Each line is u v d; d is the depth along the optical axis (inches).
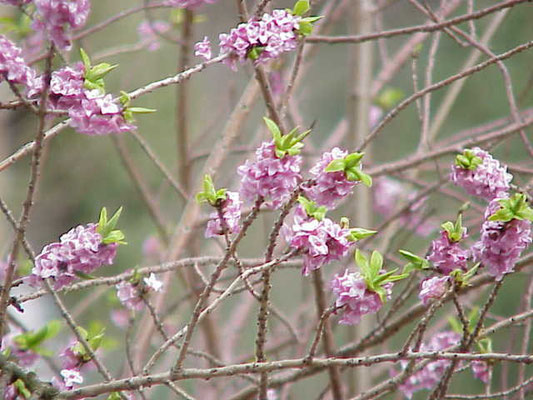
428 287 73.6
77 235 73.2
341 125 109.1
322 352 87.8
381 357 72.8
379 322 81.4
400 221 97.3
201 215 87.2
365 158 100.0
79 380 75.2
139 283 76.8
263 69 79.5
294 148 71.7
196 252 90.7
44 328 79.6
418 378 79.7
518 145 135.9
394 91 105.3
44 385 74.4
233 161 117.1
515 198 72.3
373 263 72.4
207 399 93.6
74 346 76.2
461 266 73.5
